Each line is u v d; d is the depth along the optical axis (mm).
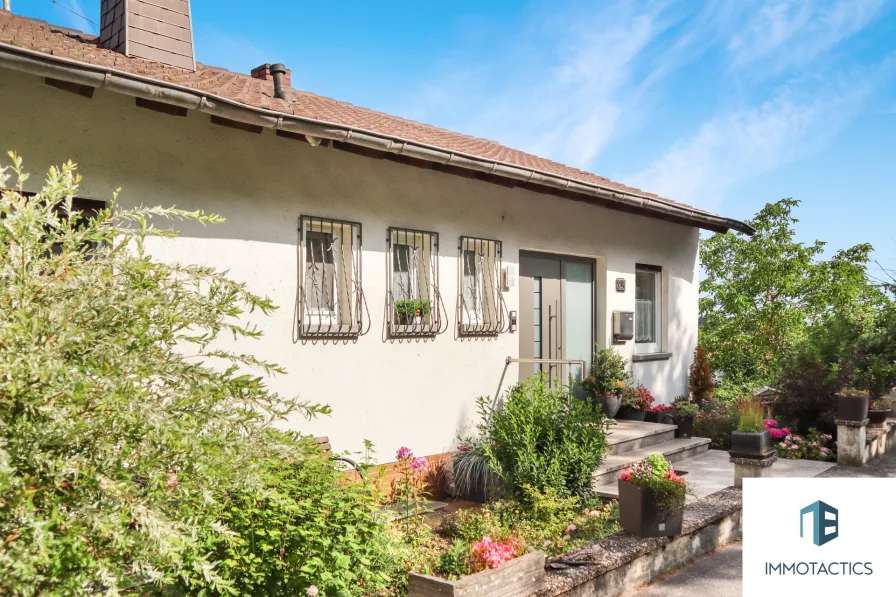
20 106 4668
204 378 2455
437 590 3709
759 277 15867
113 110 5109
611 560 4621
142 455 2293
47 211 2402
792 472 8562
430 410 7332
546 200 8961
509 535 5090
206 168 5625
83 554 2170
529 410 6621
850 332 11375
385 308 6918
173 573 2795
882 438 10047
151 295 2422
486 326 8000
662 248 11422
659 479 5207
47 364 2068
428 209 7387
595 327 10188
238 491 3162
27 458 2078
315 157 6379
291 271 6152
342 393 6480
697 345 12375
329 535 3668
